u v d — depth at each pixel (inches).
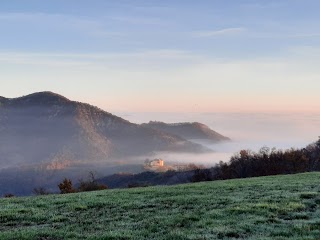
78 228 716.7
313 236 603.8
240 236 637.3
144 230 681.6
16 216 832.3
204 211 819.4
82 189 2721.5
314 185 1162.0
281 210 802.2
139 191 1184.8
